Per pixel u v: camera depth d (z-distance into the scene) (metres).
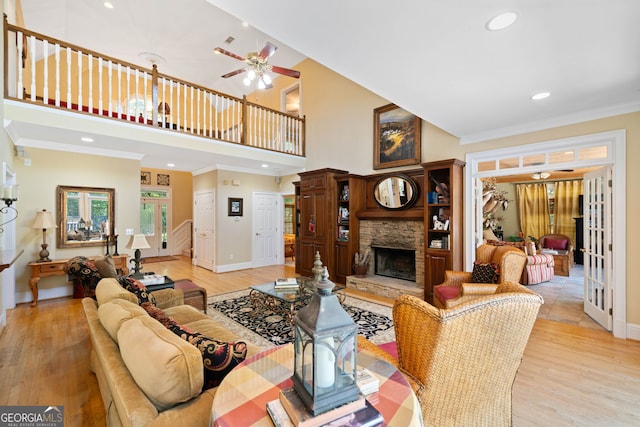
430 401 1.43
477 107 3.23
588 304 3.83
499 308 1.42
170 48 6.49
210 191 7.07
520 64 2.36
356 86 5.92
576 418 1.93
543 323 3.60
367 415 0.94
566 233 8.52
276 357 1.39
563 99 3.02
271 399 1.06
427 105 3.18
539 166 3.76
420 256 4.73
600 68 2.39
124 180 5.21
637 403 2.08
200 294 3.75
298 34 2.03
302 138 7.00
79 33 5.88
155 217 9.68
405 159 5.06
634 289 3.13
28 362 2.64
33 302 4.20
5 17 3.32
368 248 5.50
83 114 3.92
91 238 4.90
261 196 7.62
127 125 4.32
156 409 1.09
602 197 3.50
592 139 3.32
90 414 1.96
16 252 3.56
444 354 1.40
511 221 9.37
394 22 1.89
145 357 1.16
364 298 4.65
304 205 6.17
